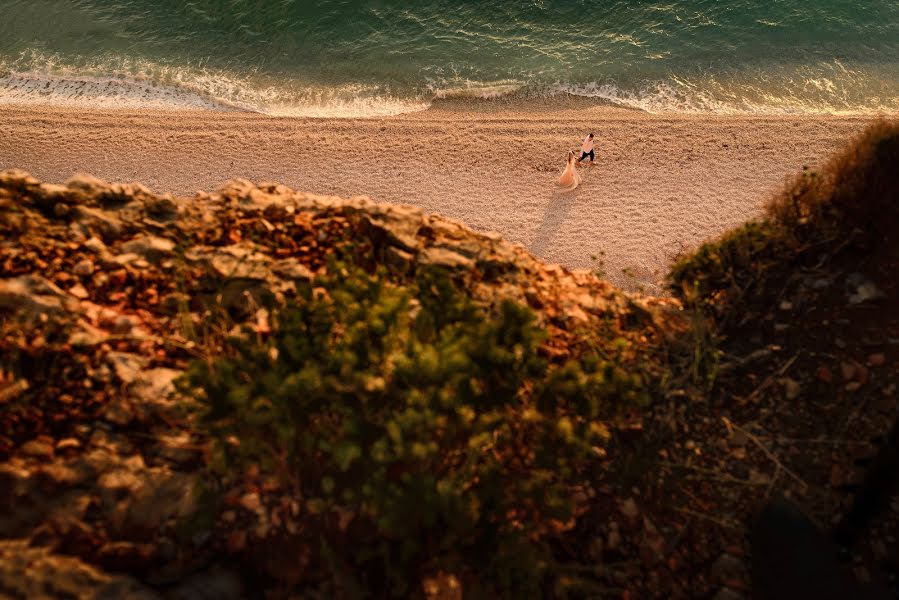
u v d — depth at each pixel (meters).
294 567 4.62
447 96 24.61
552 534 5.23
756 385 6.41
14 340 5.41
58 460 4.83
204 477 4.97
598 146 20.92
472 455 4.50
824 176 8.32
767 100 23.70
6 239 6.51
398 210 8.29
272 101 24.66
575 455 4.71
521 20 27.67
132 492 4.80
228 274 6.63
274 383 4.18
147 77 25.88
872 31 26.28
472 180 19.86
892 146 7.62
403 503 4.05
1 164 20.62
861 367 6.30
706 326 6.80
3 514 4.44
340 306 4.91
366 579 4.61
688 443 5.98
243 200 8.28
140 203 7.72
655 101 23.84
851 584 4.85
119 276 6.48
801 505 5.53
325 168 20.56
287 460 4.66
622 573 5.17
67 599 4.14
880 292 6.82
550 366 6.27
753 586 5.10
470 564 4.43
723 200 18.47
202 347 5.74
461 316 4.95
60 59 26.75
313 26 27.45
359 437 4.39
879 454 4.39
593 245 17.33
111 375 5.40
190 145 21.64
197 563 4.59
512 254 8.33
